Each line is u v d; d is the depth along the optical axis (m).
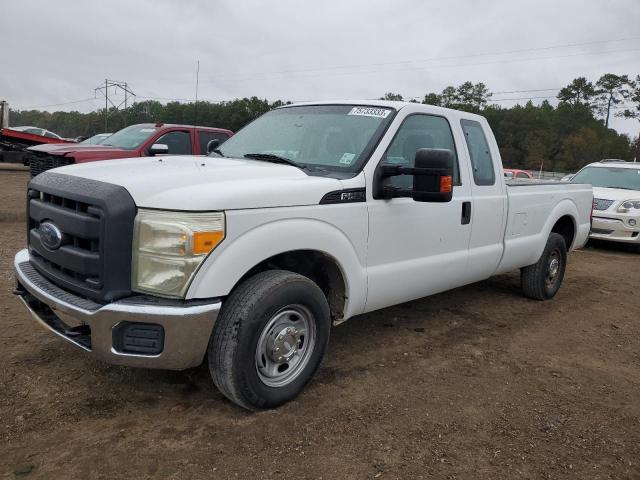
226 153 4.56
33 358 4.00
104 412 3.33
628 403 3.92
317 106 4.70
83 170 3.46
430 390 3.90
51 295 3.20
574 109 88.06
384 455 3.06
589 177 12.40
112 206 2.91
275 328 3.36
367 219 3.85
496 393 3.93
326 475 2.85
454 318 5.59
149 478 2.74
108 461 2.86
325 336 3.65
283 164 3.93
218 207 2.98
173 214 2.92
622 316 6.14
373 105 4.41
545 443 3.31
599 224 10.86
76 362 3.96
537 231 5.98
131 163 3.72
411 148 4.33
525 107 92.75
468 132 5.02
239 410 3.43
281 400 3.45
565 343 5.09
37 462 2.82
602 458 3.19
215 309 3.00
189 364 3.07
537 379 4.23
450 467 2.99
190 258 2.91
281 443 3.11
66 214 3.12
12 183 16.05
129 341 2.95
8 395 3.46
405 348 4.68
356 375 4.06
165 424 3.24
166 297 2.95
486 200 5.03
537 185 5.96
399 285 4.21
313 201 3.48
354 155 3.97
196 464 2.87
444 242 4.60
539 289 6.31
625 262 9.83
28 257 3.82
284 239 3.30
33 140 21.09
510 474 2.97
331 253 3.60
